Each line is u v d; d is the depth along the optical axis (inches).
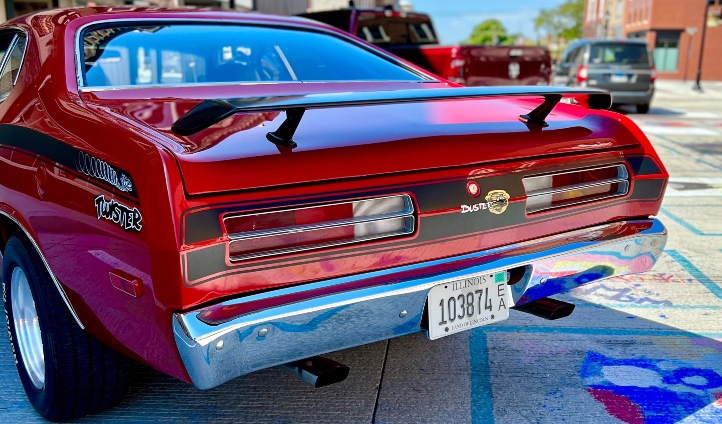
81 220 84.7
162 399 109.2
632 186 103.6
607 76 620.7
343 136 86.7
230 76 121.4
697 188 276.4
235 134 85.0
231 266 73.5
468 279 89.1
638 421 101.4
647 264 106.5
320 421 101.7
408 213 83.6
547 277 95.3
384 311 82.8
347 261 80.2
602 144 101.2
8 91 117.5
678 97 952.9
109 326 85.7
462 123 97.0
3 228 108.6
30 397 106.0
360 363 121.4
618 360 121.7
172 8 130.8
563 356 123.6
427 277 84.4
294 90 114.7
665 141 422.9
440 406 106.0
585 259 97.7
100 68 108.0
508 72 371.2
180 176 72.5
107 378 98.0
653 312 144.9
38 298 95.3
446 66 360.5
